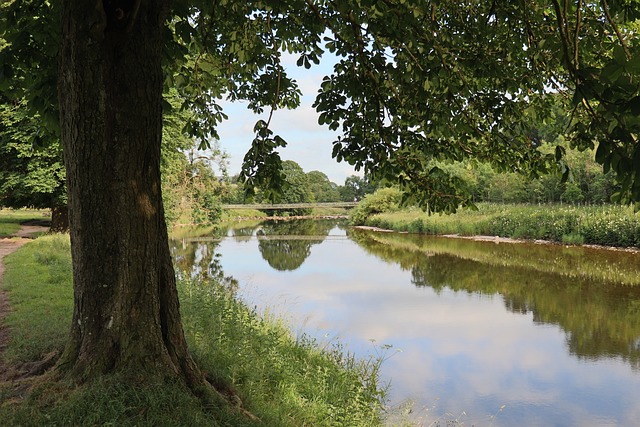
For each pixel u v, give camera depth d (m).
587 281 15.44
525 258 20.59
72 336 3.80
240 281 15.83
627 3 4.54
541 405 6.77
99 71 3.53
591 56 5.12
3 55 4.39
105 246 3.66
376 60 4.96
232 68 6.60
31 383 3.72
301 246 28.98
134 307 3.69
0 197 21.84
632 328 10.37
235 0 4.99
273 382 5.44
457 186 5.82
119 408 3.26
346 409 5.59
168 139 19.42
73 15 3.52
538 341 9.62
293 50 6.57
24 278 9.74
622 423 6.27
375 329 10.44
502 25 5.54
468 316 11.56
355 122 5.30
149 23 3.68
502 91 5.95
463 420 6.28
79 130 3.60
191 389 3.83
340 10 4.36
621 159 2.35
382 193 52.69
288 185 5.22
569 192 29.86
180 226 43.78
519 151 6.36
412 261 21.45
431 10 5.26
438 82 4.98
